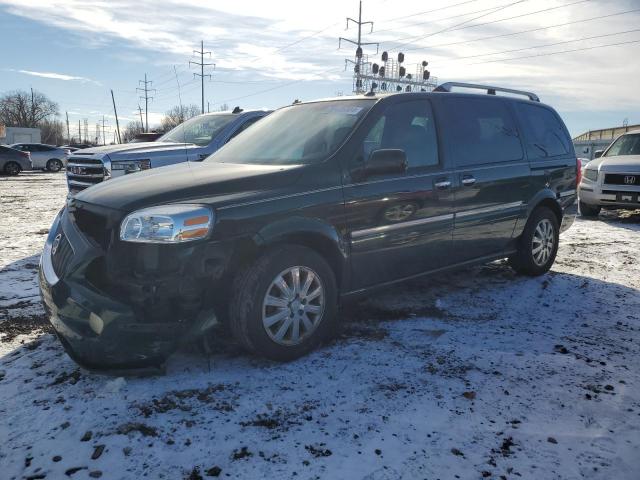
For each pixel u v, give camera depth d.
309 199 3.23
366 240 3.54
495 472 2.23
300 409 2.68
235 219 2.93
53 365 3.14
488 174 4.43
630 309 4.33
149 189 3.03
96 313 2.68
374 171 3.46
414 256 3.92
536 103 5.38
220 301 3.05
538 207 5.11
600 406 2.78
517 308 4.31
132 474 2.18
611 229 8.54
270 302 3.06
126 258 2.76
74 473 2.18
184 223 2.77
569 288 4.89
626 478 2.21
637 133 10.30
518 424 2.59
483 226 4.47
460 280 5.13
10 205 11.45
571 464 2.29
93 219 3.01
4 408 2.65
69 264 2.89
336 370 3.11
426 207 3.92
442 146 4.15
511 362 3.27
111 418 2.57
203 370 3.08
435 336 3.67
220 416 2.60
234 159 3.96
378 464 2.26
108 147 6.80
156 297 2.73
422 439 2.45
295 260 3.13
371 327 3.82
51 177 22.53
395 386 2.94
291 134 3.97
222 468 2.22
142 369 2.83
